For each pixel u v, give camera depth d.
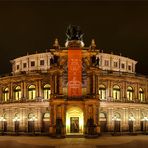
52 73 76.62
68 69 74.38
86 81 76.44
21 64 97.50
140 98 92.56
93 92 75.38
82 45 78.12
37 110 83.88
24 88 86.94
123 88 87.62
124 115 85.88
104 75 85.00
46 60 93.56
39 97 84.44
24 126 84.94
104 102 83.50
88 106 74.31
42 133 80.56
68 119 76.50
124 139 67.88
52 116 75.19
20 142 61.84
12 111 88.12
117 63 96.75
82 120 76.19
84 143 59.25
